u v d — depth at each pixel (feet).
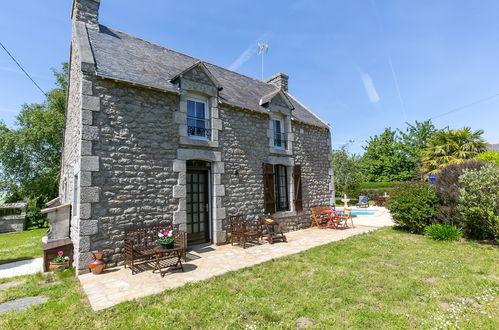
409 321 8.03
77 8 20.58
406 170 79.10
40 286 12.23
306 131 29.96
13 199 54.95
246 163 23.11
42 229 40.04
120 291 11.13
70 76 23.47
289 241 21.24
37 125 49.39
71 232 18.01
